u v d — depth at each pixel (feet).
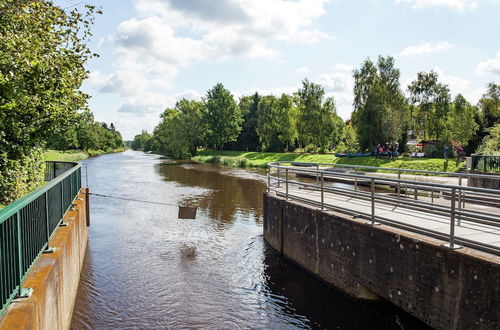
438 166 99.55
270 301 26.89
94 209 60.49
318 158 156.25
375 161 122.52
